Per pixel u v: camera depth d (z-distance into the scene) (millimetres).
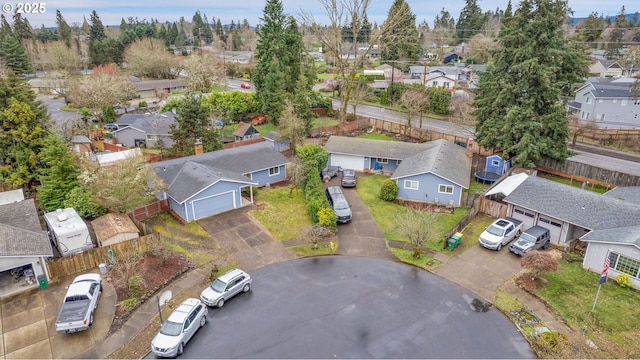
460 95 63969
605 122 58844
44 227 29562
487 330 19250
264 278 23609
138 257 24156
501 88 38219
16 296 21891
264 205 33500
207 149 42531
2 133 33906
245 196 35219
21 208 26609
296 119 47875
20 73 92438
